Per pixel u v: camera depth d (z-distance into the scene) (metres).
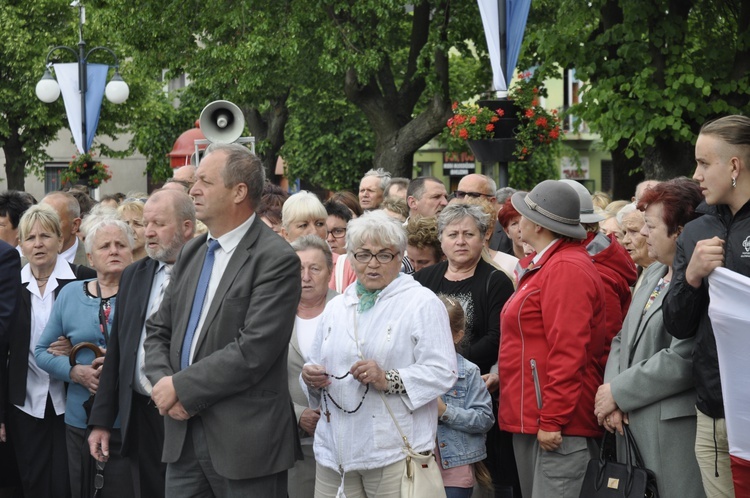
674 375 4.64
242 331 4.55
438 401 5.15
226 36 20.83
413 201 7.84
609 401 4.83
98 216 6.49
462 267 6.08
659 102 13.46
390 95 19.80
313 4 18.86
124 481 5.83
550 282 5.04
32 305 6.54
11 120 30.02
